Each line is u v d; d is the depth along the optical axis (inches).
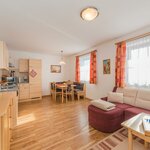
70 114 133.0
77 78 227.3
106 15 87.7
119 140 81.0
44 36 133.3
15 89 110.4
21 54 215.0
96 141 80.2
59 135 88.0
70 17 90.0
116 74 137.3
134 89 113.7
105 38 141.8
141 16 90.0
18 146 74.7
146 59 112.3
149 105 94.8
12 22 97.6
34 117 124.0
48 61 247.0
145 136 52.8
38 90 213.0
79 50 207.0
